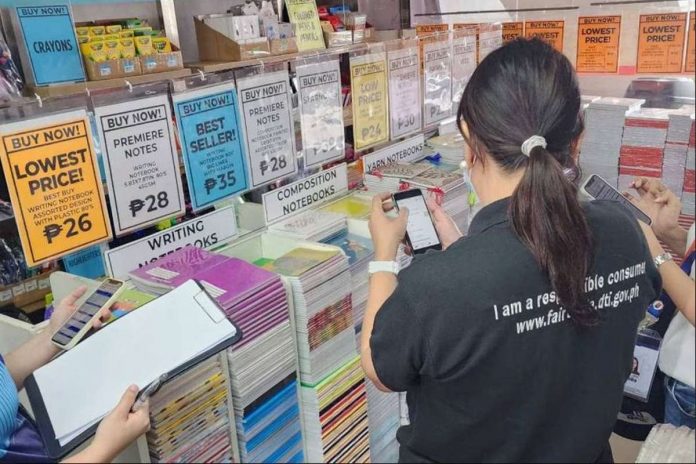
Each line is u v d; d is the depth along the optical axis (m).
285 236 1.43
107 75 2.02
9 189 1.08
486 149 0.90
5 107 1.06
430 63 1.81
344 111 1.71
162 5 2.30
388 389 0.95
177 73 2.13
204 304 1.06
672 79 1.28
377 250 1.11
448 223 1.29
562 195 0.81
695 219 1.22
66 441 0.90
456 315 0.83
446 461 0.97
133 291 1.21
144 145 1.25
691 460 0.98
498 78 0.85
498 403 0.87
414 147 1.85
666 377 1.27
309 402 1.28
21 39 1.87
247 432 1.15
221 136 1.36
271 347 1.17
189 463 1.05
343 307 1.33
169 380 0.99
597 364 0.92
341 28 2.38
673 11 1.24
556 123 0.84
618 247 0.90
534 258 0.85
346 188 1.69
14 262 1.56
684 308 1.01
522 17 1.54
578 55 1.39
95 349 0.99
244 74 1.38
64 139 1.14
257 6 2.39
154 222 1.30
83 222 1.19
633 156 1.29
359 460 1.43
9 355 1.16
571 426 0.92
